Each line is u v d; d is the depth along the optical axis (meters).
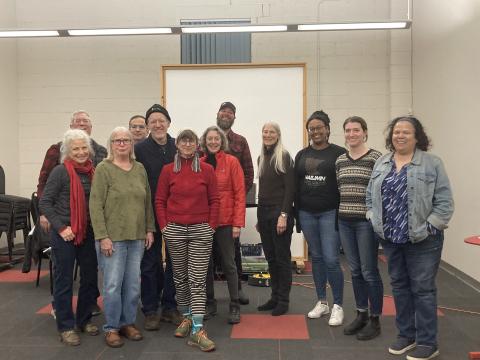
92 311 3.27
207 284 3.49
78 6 6.26
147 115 3.24
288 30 5.29
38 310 3.69
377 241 2.88
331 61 6.10
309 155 3.26
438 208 2.52
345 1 6.04
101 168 2.86
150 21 6.20
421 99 5.67
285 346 2.88
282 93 5.43
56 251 2.88
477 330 3.14
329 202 3.18
